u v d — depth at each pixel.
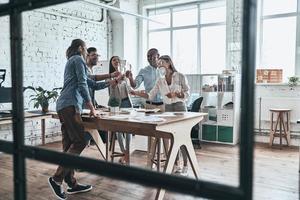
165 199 2.84
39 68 5.63
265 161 4.30
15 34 0.90
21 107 0.92
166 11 7.45
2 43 4.98
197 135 5.36
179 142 2.74
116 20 7.22
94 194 2.99
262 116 5.63
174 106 3.58
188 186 0.65
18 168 0.91
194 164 2.96
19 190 0.91
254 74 0.59
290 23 5.85
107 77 3.64
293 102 5.35
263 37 6.11
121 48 7.23
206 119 5.90
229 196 0.60
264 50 6.12
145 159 4.38
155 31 7.65
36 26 5.55
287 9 5.86
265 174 3.66
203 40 6.94
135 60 7.61
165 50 7.54
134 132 2.79
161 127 2.49
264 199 2.87
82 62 2.77
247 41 0.59
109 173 0.76
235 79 5.51
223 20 6.63
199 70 7.03
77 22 6.36
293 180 3.43
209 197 0.62
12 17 0.90
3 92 4.59
